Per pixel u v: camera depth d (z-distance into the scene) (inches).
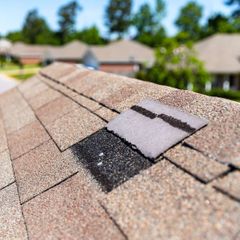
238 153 71.9
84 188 87.2
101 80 177.6
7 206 96.5
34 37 5236.2
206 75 1005.2
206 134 84.3
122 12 4370.1
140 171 82.9
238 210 59.8
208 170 71.4
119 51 2026.3
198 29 3511.3
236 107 92.1
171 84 976.9
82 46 2719.0
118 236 66.6
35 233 80.1
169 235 60.9
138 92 134.6
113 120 118.0
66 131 130.0
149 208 69.3
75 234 73.7
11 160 128.8
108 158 95.4
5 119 203.9
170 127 93.7
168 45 997.2
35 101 207.5
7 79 1820.9
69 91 187.9
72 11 4685.0
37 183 101.9
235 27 2487.7
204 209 63.2
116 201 76.1
